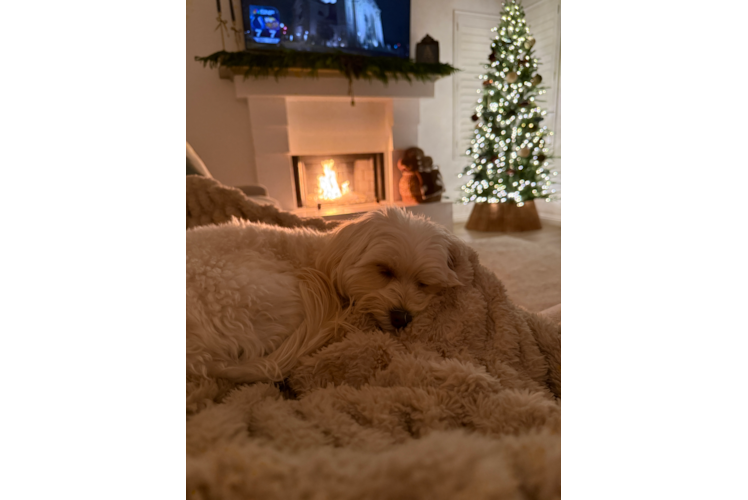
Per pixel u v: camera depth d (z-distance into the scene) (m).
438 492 0.33
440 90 4.48
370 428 0.48
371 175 4.17
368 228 0.76
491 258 2.72
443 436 0.39
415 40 4.22
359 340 0.65
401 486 0.34
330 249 0.78
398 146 4.05
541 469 0.36
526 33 3.77
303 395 0.59
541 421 0.50
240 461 0.36
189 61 3.45
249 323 0.61
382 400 0.53
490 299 0.77
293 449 0.42
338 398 0.54
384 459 0.36
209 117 3.55
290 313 0.67
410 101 4.00
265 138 3.51
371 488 0.34
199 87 3.49
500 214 3.89
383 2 3.73
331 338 0.68
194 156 2.05
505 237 3.39
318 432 0.46
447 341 0.70
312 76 3.44
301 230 0.87
